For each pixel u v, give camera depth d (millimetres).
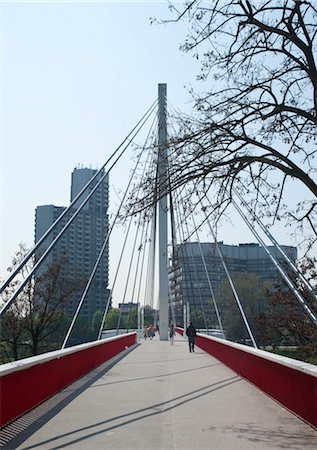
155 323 62625
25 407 9000
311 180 8961
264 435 7484
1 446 6875
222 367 18094
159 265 41250
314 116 9086
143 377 14844
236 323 41250
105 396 11141
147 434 7598
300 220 10578
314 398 7836
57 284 30656
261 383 11953
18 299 28672
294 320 25922
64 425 8188
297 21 8844
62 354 11773
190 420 8617
